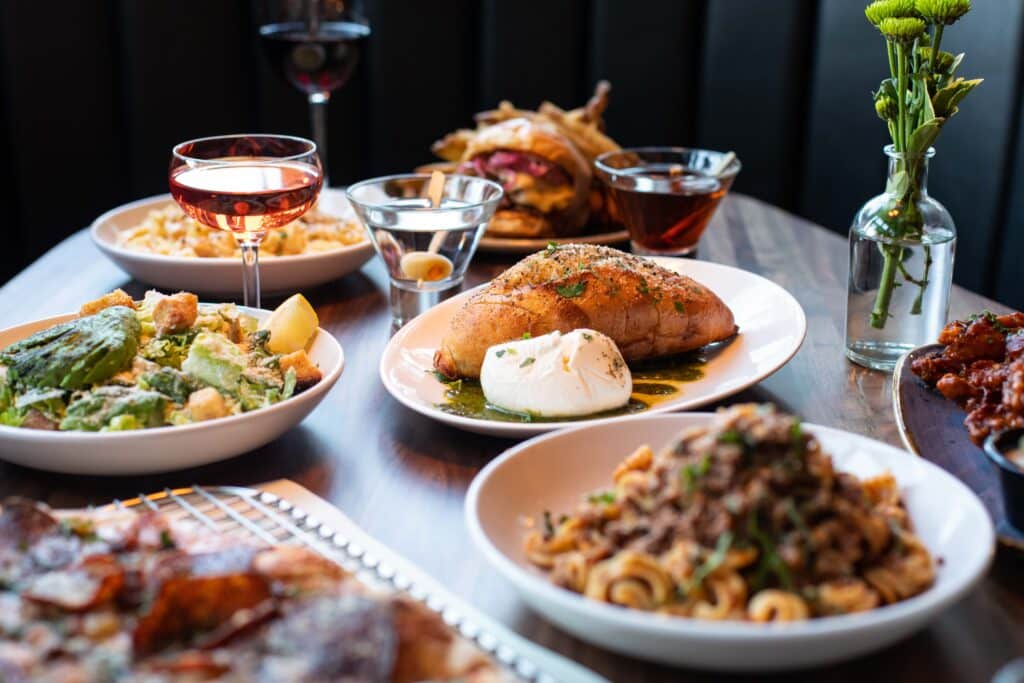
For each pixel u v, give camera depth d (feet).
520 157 4.31
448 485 2.96
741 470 2.51
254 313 3.43
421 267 3.67
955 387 3.14
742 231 4.60
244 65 6.20
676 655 2.39
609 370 3.16
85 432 2.91
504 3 6.16
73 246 4.36
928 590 2.51
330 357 3.27
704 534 2.48
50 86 5.96
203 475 2.98
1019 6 5.24
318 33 4.98
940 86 3.36
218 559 2.45
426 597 2.54
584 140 4.53
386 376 3.26
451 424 3.05
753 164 6.33
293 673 2.22
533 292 3.34
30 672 2.28
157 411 2.95
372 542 2.69
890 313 3.43
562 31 6.22
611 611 2.38
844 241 4.50
